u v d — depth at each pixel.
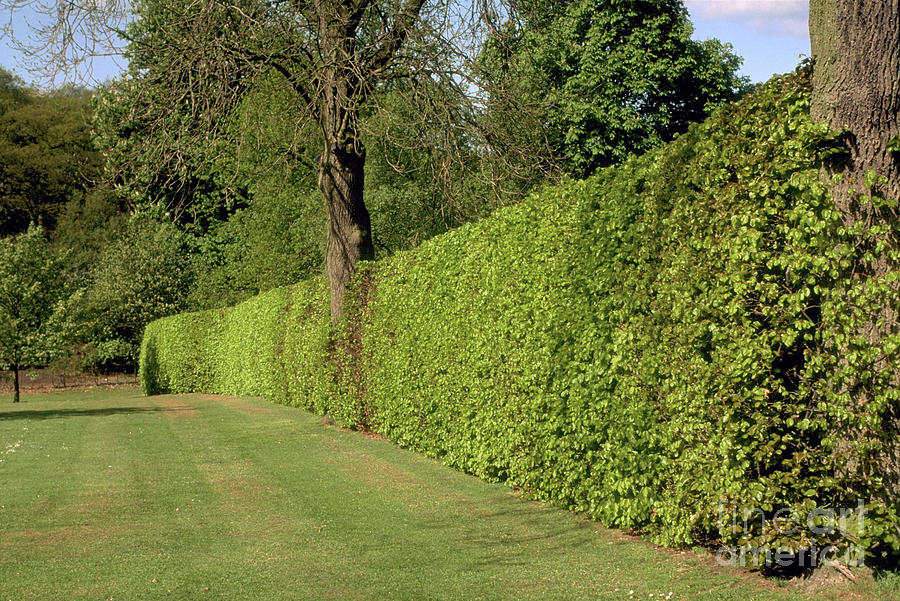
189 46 13.26
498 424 9.43
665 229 6.33
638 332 6.59
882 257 4.97
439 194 23.78
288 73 14.92
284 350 21.53
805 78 5.35
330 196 16.73
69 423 19.27
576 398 7.52
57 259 31.98
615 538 6.89
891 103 5.02
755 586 5.29
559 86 25.12
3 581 6.12
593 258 7.27
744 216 5.42
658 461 6.43
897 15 5.01
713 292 5.65
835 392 5.03
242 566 6.48
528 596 5.44
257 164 21.31
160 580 6.09
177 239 43.09
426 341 11.79
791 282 5.22
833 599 4.86
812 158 5.20
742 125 5.66
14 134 49.66
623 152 24.62
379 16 14.77
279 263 30.81
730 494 5.46
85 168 49.28
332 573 6.20
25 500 9.52
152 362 34.25
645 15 24.78
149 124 13.89
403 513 8.39
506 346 9.19
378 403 14.05
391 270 13.70
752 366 5.28
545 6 15.30
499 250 9.48
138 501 9.41
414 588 5.74
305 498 9.33
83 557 6.85
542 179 16.30
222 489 10.10
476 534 7.36
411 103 14.11
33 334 31.36
